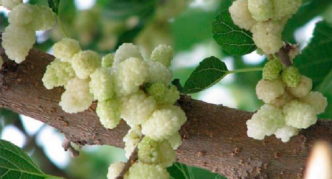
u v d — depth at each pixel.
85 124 0.56
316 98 0.52
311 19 0.84
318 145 0.41
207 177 0.71
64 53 0.52
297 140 0.54
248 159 0.55
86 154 1.18
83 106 0.52
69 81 0.52
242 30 0.58
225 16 0.58
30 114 0.56
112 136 0.56
